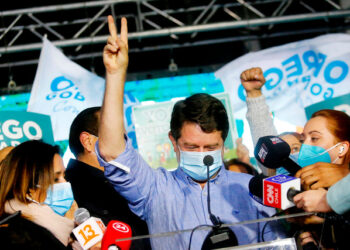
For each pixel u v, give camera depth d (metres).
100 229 1.99
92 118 2.80
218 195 2.02
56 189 2.51
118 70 1.79
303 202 1.56
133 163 1.90
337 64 4.07
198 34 6.32
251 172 3.88
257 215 1.98
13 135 3.40
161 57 6.52
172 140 2.16
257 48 6.48
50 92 3.94
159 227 1.96
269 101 4.14
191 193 2.02
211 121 1.97
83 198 2.66
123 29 1.82
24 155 2.13
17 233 1.70
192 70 6.39
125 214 2.61
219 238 1.71
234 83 4.16
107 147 1.84
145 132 4.06
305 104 4.10
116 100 1.79
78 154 2.83
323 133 2.43
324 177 1.78
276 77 4.16
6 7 6.02
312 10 5.66
